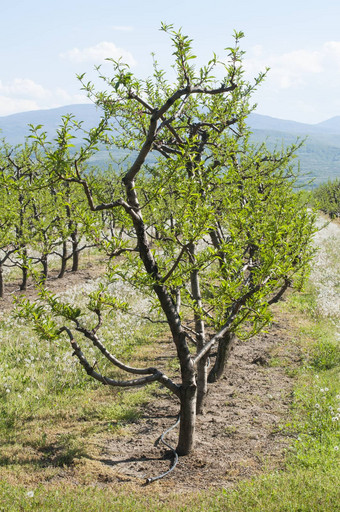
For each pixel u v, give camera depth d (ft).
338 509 18.60
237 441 27.73
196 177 23.00
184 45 21.13
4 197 58.13
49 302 23.52
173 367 40.14
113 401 34.17
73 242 78.59
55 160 17.81
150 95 28.89
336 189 201.98
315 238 109.91
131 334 48.65
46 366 40.32
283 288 34.96
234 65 22.53
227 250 24.43
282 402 33.14
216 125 28.60
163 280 23.49
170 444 27.76
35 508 20.04
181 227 22.80
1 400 33.50
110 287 62.49
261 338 47.75
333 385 34.73
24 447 27.27
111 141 27.40
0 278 64.28
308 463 23.66
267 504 19.58
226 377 38.27
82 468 24.84
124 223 24.09
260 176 32.58
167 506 20.16
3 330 49.85
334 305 55.21
